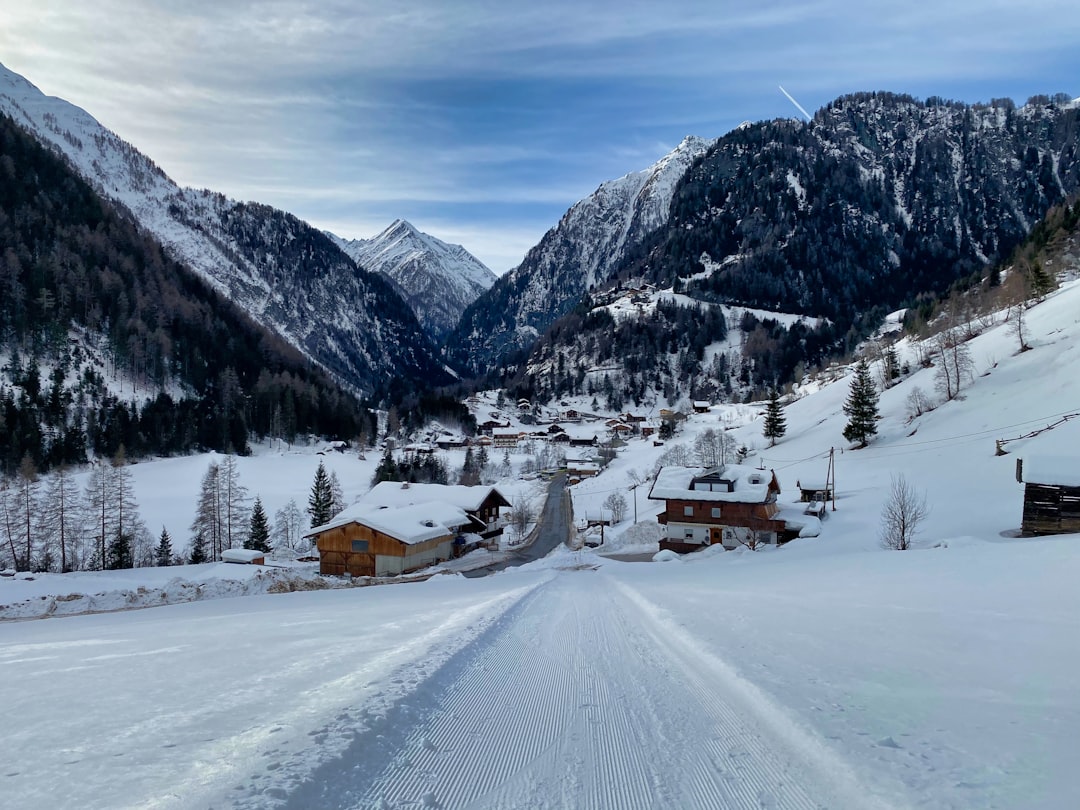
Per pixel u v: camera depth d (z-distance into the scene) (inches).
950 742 175.0
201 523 2642.7
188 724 187.8
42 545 2421.3
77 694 233.0
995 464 2012.8
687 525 2193.7
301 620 488.4
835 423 3558.1
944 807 134.2
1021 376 2770.7
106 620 662.5
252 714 197.8
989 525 1433.3
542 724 207.3
